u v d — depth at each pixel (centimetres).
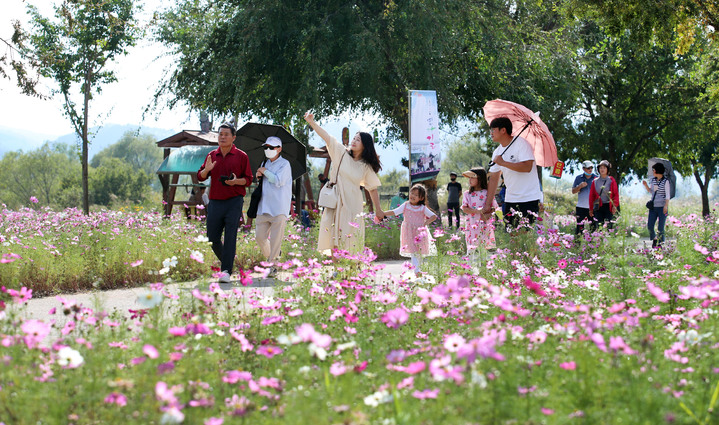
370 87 2064
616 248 786
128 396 309
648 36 1600
